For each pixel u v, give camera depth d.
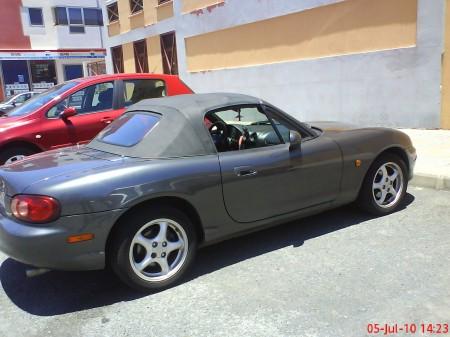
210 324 3.14
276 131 4.31
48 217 3.21
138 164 3.57
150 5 17.89
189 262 3.75
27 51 26.95
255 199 4.03
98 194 3.30
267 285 3.62
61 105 6.73
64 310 3.45
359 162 4.64
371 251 4.12
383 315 3.12
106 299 3.57
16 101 18.12
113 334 3.10
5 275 4.11
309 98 11.74
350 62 10.49
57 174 3.45
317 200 4.45
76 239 3.27
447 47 8.66
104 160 3.73
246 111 4.24
